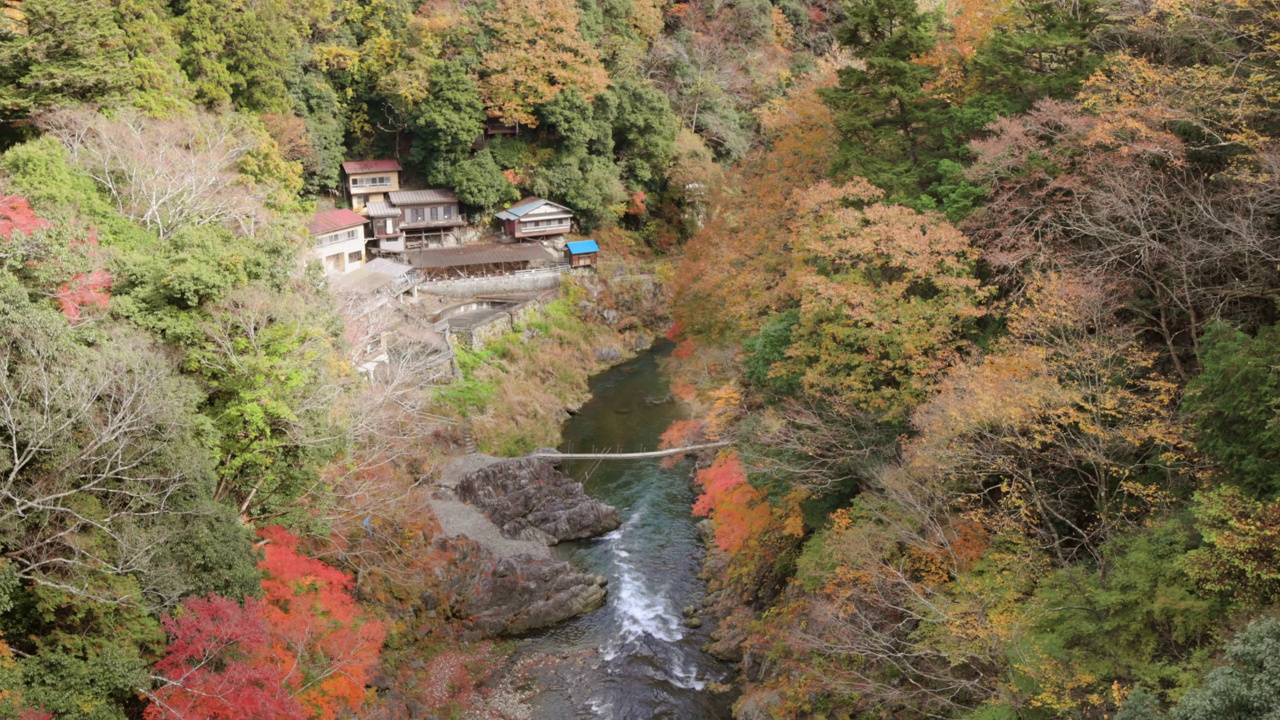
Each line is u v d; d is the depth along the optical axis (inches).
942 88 1123.3
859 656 750.5
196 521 685.3
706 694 934.4
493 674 991.0
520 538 1262.3
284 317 855.1
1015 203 858.1
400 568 1056.2
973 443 689.6
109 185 1043.9
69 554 598.9
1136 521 668.1
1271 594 504.4
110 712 559.8
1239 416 574.6
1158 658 544.1
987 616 605.9
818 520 896.9
